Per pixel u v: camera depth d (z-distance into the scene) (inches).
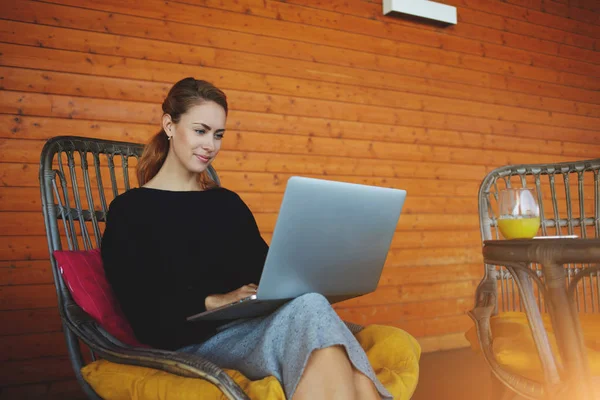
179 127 61.7
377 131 140.0
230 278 62.4
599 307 70.6
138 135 112.8
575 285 42.7
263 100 125.6
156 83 114.9
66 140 65.1
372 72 140.5
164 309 53.2
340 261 48.3
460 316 147.9
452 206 150.1
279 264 44.7
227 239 63.3
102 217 67.5
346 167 135.0
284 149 127.3
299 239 44.3
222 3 122.6
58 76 106.7
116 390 48.7
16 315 101.5
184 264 58.5
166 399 45.1
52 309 104.5
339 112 135.0
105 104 110.2
